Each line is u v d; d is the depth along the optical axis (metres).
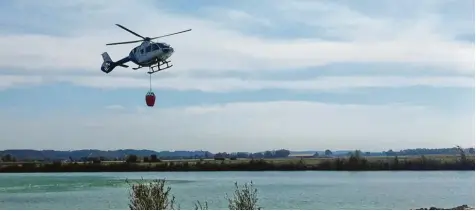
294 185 95.06
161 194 18.61
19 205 58.28
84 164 168.38
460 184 97.31
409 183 102.00
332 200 61.53
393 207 53.47
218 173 176.12
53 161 173.25
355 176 140.12
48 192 80.06
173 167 174.38
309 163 175.00
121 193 75.56
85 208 53.16
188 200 56.88
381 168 153.62
